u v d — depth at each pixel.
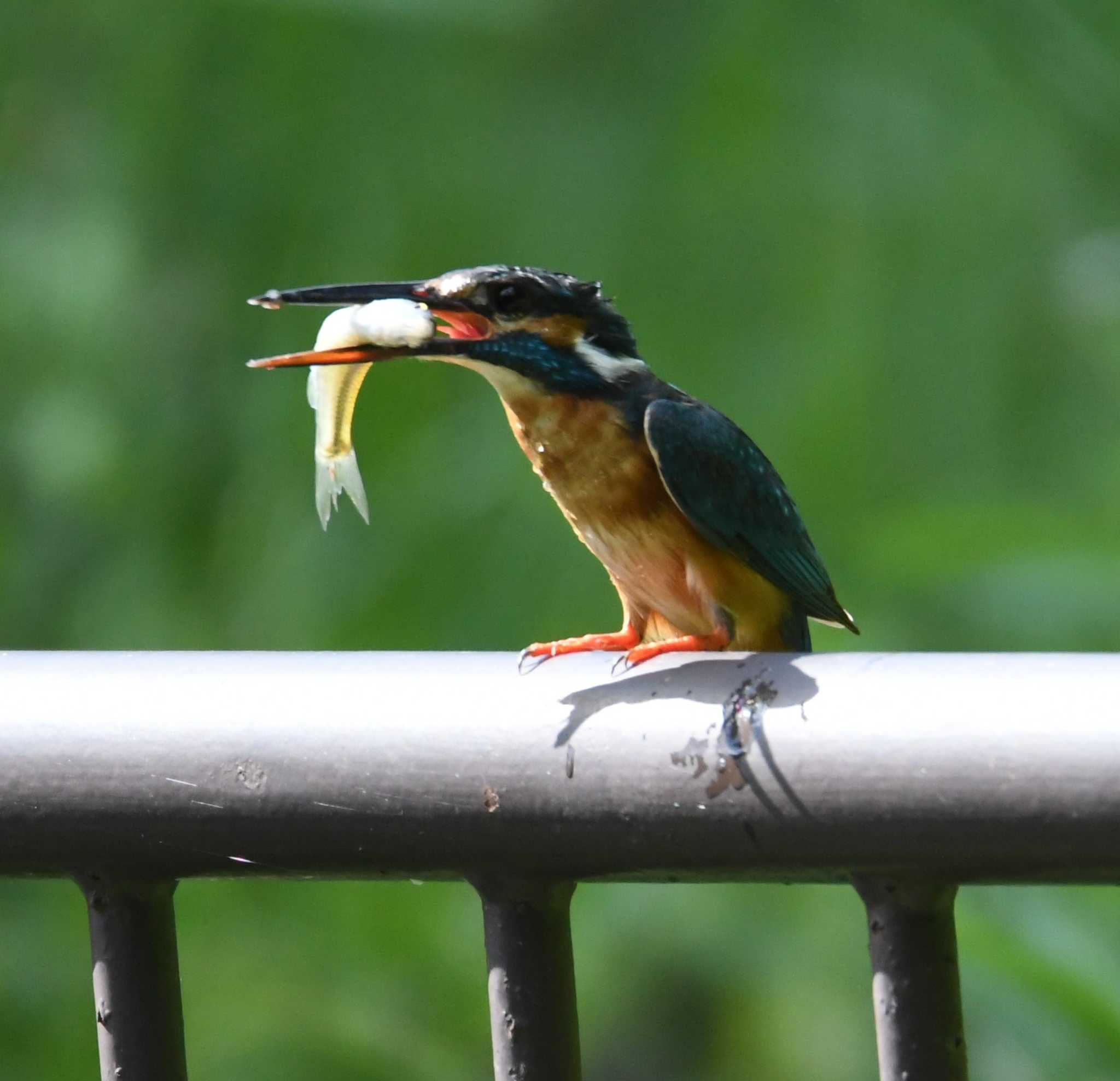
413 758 3.49
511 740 3.44
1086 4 10.98
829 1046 12.03
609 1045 12.80
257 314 11.54
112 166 11.73
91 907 3.86
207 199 11.46
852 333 10.52
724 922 11.57
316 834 3.56
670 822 3.36
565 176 10.88
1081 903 7.21
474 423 10.69
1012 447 10.66
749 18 10.77
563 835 3.44
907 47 10.88
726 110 10.72
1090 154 10.94
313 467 11.36
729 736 3.31
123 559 12.09
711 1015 12.53
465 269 6.11
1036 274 10.73
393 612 10.54
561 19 11.02
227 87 11.29
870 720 3.22
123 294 11.74
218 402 11.82
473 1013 10.77
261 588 11.29
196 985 10.75
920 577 10.12
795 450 10.45
